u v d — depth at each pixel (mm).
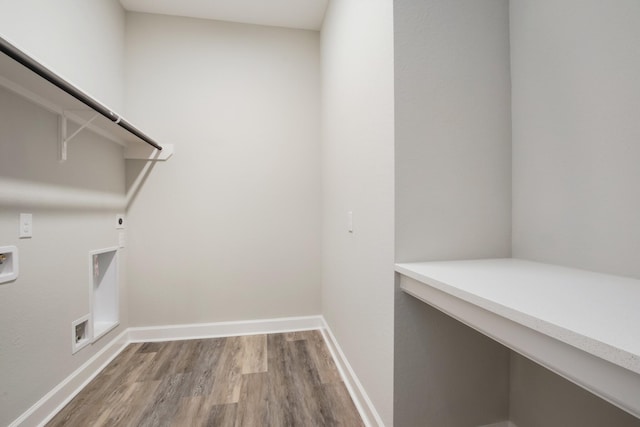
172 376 1778
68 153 1594
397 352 1091
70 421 1386
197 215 2406
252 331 2457
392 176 1107
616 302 617
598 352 430
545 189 1073
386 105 1151
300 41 2570
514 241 1203
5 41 833
